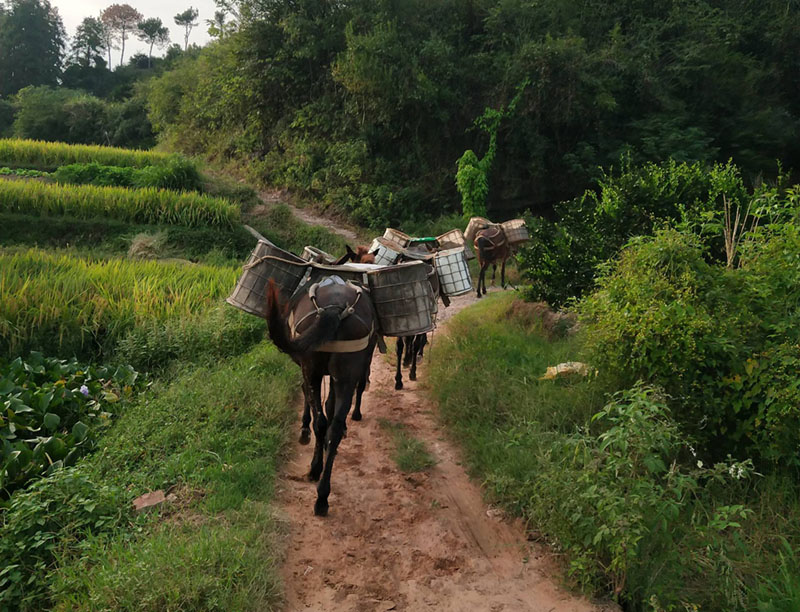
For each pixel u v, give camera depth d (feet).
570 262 31.35
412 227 73.26
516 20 84.89
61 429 22.85
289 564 13.53
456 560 14.01
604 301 20.13
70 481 15.12
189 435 18.70
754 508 15.10
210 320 30.58
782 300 18.29
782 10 97.50
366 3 85.71
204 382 23.50
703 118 84.69
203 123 106.73
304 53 83.35
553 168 82.17
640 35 89.20
